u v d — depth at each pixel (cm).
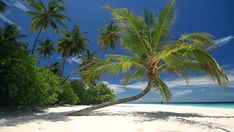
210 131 849
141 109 2045
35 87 1633
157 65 1418
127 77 1520
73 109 2050
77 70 1466
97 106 1395
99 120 1098
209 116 1427
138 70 1452
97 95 4141
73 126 915
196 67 1348
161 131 838
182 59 1276
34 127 884
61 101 2905
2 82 1590
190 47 1155
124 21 1301
